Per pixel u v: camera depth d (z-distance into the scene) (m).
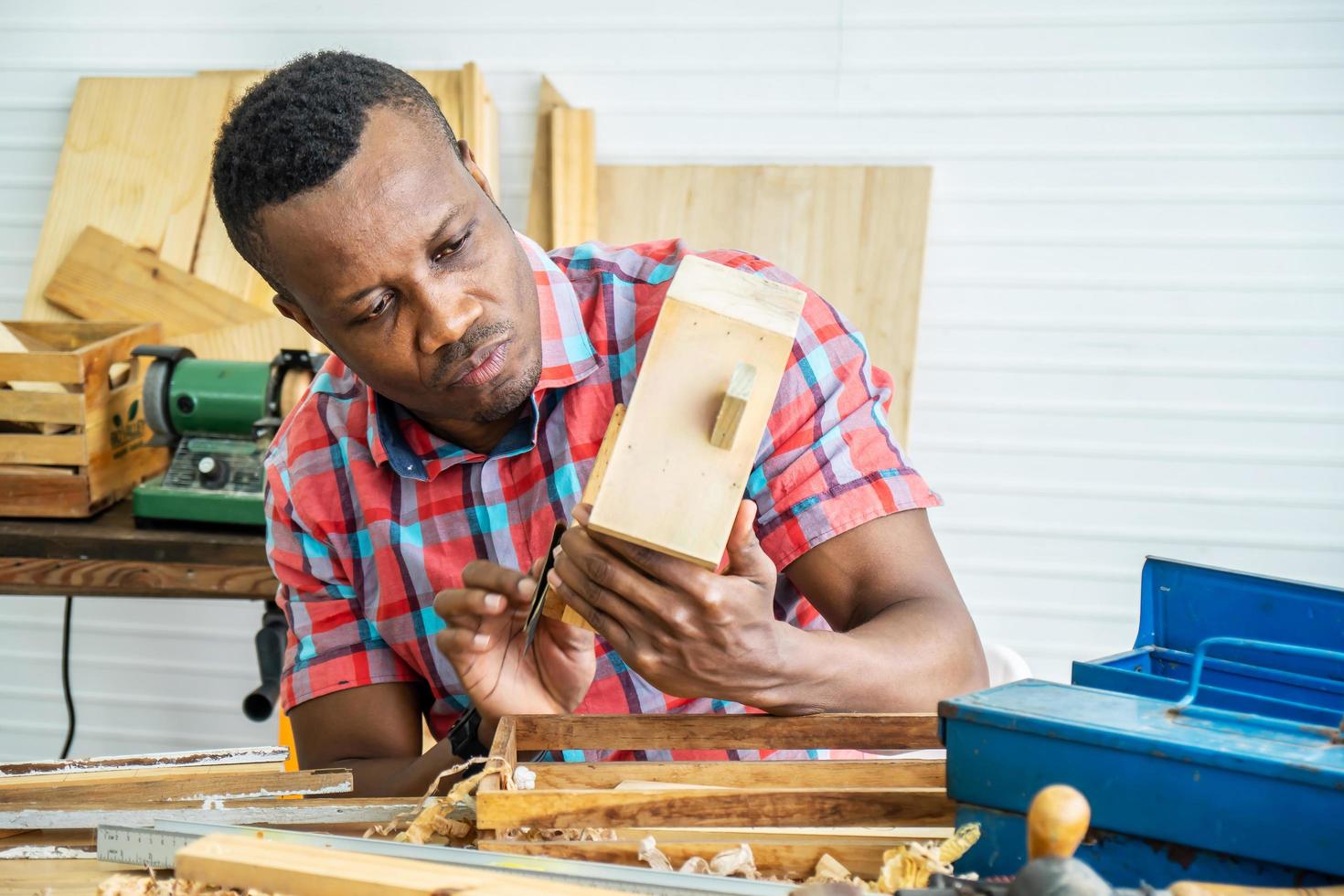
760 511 1.16
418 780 1.11
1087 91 2.61
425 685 1.35
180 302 2.70
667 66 2.73
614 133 2.77
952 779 0.74
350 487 1.29
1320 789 0.63
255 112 0.98
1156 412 2.70
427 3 2.78
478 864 0.72
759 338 0.78
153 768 0.99
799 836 0.78
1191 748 0.66
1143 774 0.67
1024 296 2.70
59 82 2.89
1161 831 0.67
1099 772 0.69
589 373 1.22
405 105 1.00
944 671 1.04
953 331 2.74
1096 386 2.71
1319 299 2.60
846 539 1.14
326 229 0.96
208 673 3.12
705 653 0.91
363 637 1.31
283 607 1.36
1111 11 2.57
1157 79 2.58
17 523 2.13
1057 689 0.77
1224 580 1.03
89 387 2.13
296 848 0.68
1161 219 2.63
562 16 2.74
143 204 2.78
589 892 0.63
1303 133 2.55
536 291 1.12
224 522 2.10
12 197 2.93
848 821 0.80
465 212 1.01
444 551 1.26
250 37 2.84
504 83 2.79
